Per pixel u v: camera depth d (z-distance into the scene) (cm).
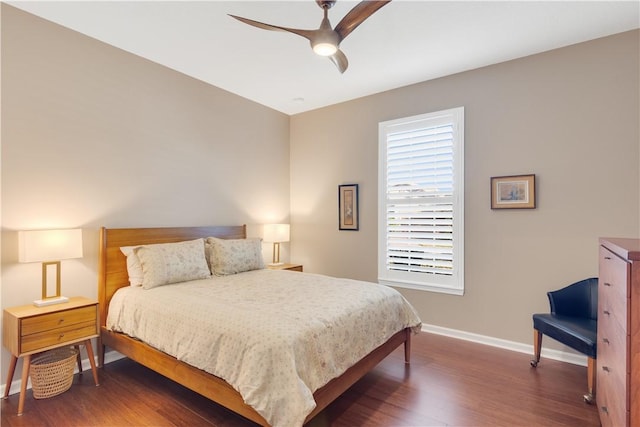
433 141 367
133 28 273
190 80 368
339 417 218
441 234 366
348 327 222
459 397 241
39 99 259
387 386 257
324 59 325
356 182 431
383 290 285
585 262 292
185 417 218
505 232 329
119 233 302
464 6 239
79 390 251
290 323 197
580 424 209
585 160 291
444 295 364
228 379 188
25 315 225
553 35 279
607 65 282
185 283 297
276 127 477
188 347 214
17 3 241
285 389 168
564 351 300
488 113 336
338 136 446
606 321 184
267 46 301
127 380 267
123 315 269
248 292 265
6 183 244
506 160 327
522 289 321
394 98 397
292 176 493
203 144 381
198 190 377
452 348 329
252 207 441
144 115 327
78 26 271
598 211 286
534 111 313
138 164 323
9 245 245
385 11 244
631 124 273
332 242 453
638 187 271
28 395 243
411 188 384
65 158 273
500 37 282
